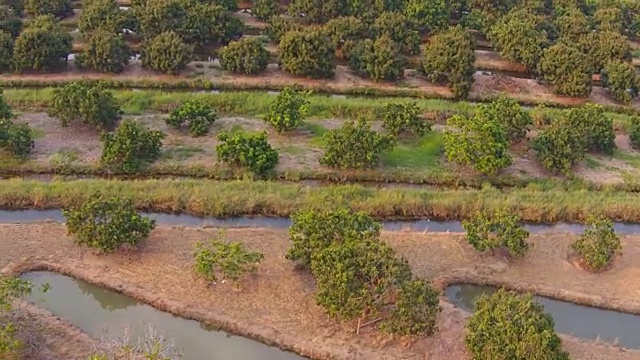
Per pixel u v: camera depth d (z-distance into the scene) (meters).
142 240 31.11
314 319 27.23
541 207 35.34
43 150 38.28
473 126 37.38
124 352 24.09
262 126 42.38
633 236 34.03
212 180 36.72
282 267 29.95
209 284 28.69
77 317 27.23
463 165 38.88
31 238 31.08
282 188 35.47
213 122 42.03
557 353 23.70
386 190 36.00
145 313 27.56
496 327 24.12
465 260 31.28
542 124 44.72
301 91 47.16
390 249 26.83
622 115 46.25
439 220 35.09
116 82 46.84
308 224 29.16
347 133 37.28
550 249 32.38
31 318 26.17
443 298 28.94
